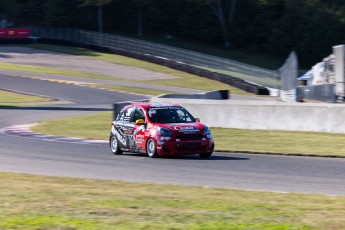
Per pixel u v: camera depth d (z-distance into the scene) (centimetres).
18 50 11975
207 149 2766
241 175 2200
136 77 9819
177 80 9600
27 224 1228
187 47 13875
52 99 7394
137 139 2866
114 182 1966
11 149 3134
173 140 2723
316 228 1185
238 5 14150
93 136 3875
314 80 6581
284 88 7594
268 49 13700
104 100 7362
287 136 3497
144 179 2131
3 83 8619
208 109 4128
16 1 14338
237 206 1456
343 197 1630
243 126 3953
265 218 1292
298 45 13412
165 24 14912
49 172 2338
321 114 3609
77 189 1777
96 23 14675
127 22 15038
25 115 5509
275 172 2269
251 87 8675
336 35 13462
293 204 1491
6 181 1977
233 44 14100
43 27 13888
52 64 10706
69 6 14388
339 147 3038
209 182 2044
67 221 1255
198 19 14375
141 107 2928
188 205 1471
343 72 5516
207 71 9806
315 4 13725
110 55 11812
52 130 4244
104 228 1193
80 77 9556
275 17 13988
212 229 1180
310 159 2688
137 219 1287
